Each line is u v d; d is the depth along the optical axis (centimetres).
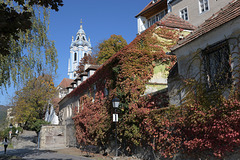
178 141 878
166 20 1538
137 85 1289
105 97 1678
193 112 798
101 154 1612
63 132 2723
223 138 663
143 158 1130
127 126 1229
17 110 3328
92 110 1900
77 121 2250
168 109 944
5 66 1299
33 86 3338
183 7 2028
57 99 4097
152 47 1411
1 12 527
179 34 1535
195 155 794
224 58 725
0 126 4016
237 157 632
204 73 781
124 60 1320
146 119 1084
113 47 3841
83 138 2042
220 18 785
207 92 761
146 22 2516
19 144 3200
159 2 2209
